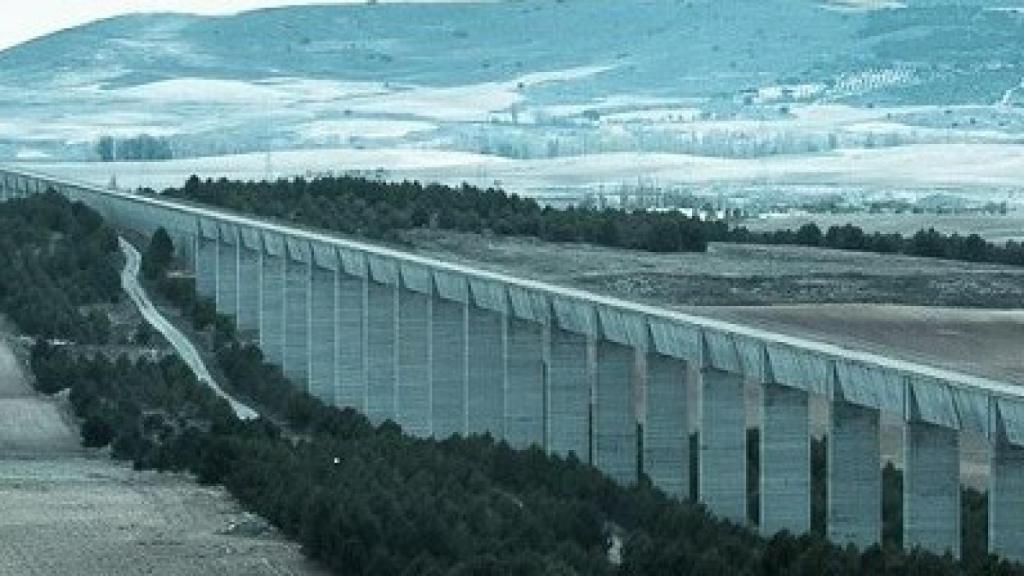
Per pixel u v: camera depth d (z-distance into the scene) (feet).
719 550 627.46
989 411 621.72
